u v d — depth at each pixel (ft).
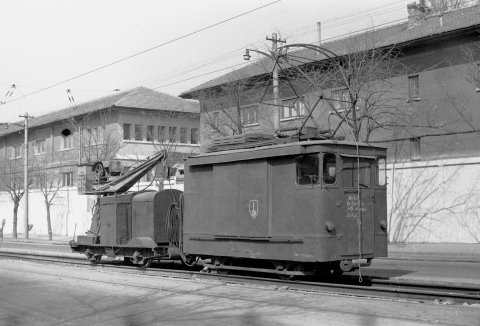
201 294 41.24
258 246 47.44
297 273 45.03
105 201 67.10
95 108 164.35
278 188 46.21
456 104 98.43
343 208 44.47
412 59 104.27
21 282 50.44
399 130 105.19
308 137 47.11
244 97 123.03
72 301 39.73
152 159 69.10
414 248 83.10
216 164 51.75
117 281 50.31
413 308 33.30
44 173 156.97
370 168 47.03
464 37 96.89
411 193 93.15
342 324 29.40
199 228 53.21
